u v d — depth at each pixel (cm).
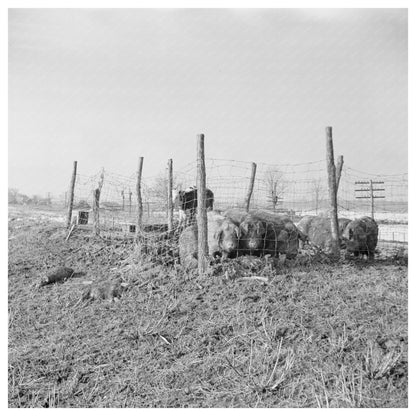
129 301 938
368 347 664
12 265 1273
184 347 739
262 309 796
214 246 1029
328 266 1039
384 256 1206
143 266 1105
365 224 1176
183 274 1005
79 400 653
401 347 657
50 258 1324
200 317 816
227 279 933
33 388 685
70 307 961
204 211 991
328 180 1165
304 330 723
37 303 1005
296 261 1051
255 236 1031
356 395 584
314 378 621
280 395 610
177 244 1198
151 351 743
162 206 1858
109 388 673
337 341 683
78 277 1152
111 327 840
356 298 833
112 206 2023
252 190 1461
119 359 736
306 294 859
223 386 644
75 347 785
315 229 1217
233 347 712
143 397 644
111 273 1145
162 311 861
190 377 670
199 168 999
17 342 826
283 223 1085
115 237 1509
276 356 671
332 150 1167
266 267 963
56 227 1688
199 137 1002
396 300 814
